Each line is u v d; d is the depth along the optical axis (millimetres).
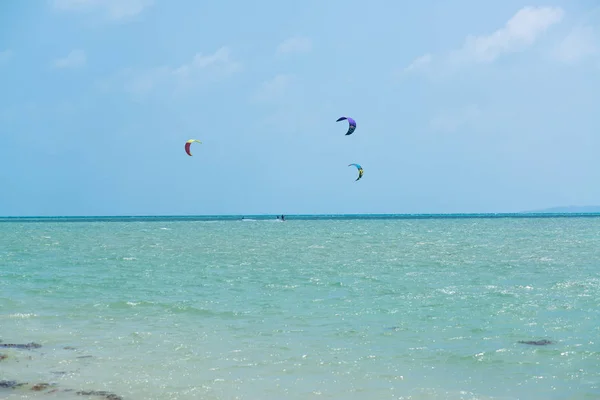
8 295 21328
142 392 11125
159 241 55094
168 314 18234
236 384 11633
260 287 23781
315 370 12570
